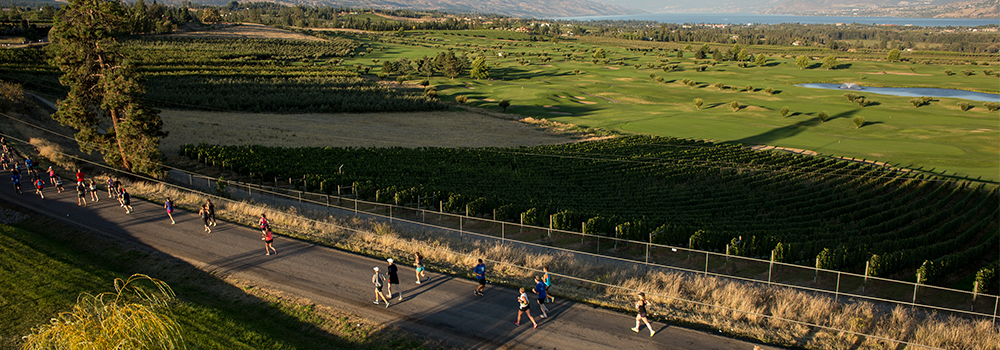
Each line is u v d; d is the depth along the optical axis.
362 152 68.88
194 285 23.08
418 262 24.19
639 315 20.16
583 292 23.86
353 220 35.94
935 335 20.88
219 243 28.39
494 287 24.11
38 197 34.81
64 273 22.45
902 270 34.62
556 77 194.25
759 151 82.69
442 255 28.09
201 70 128.38
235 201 38.94
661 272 27.25
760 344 19.98
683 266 34.19
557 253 33.03
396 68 176.50
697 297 24.03
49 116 65.50
